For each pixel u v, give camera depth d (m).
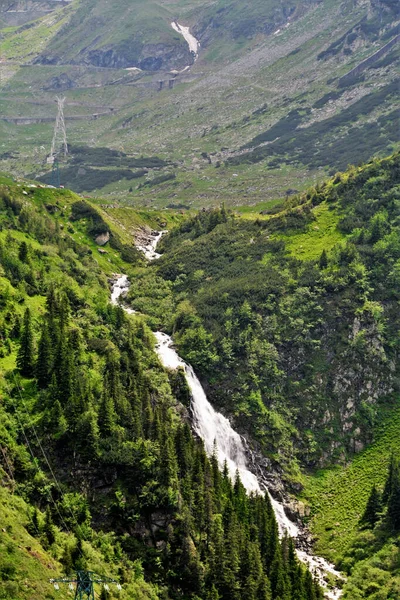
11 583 86.75
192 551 113.38
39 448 114.56
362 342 175.12
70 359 128.75
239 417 162.38
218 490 126.06
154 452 120.25
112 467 117.12
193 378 165.00
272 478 153.88
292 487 152.88
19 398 120.75
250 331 176.38
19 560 91.44
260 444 158.62
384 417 166.62
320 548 140.00
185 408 152.25
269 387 168.38
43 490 108.62
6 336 135.00
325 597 125.12
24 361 127.38
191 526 116.25
